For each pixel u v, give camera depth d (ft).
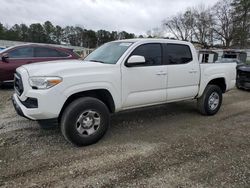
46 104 11.34
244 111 20.95
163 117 18.34
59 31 281.74
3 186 9.36
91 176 10.15
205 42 196.65
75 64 12.96
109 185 9.59
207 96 18.40
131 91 14.20
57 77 11.54
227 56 67.56
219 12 187.93
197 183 9.80
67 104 12.51
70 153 12.07
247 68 31.94
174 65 16.08
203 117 18.66
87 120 12.60
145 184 9.68
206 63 18.45
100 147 12.83
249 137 14.73
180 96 16.80
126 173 10.43
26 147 12.62
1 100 22.48
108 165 11.04
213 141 13.97
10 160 11.27
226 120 18.10
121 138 14.08
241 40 170.50
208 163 11.39
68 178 9.98
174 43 16.38
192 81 17.29
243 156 12.14
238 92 31.12
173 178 10.11
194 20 212.02
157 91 15.38
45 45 29.32
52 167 10.77
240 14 173.78
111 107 13.75
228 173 10.56
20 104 12.23
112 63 13.79
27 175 10.11
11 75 27.02
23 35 267.59
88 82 12.41
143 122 17.06
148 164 11.19
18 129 15.01
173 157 11.89
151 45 15.15
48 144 13.01
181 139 14.15
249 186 9.67
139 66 14.38
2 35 242.78
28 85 11.66
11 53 27.25
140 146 13.07
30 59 27.89
